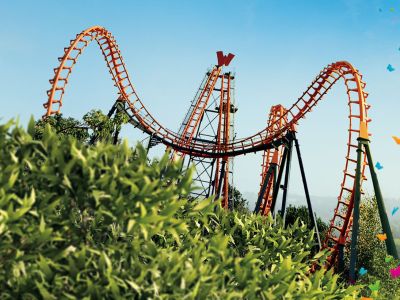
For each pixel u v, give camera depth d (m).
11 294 6.29
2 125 6.69
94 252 6.93
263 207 38.91
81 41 35.66
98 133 31.41
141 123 37.09
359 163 26.06
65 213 7.17
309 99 33.91
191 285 7.04
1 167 6.59
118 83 36.88
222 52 50.09
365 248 27.27
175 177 7.89
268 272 9.52
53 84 33.28
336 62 32.72
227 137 44.53
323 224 49.78
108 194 7.02
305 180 31.02
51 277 6.46
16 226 6.31
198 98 47.09
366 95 29.75
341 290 10.16
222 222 11.87
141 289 6.67
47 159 6.91
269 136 34.62
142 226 6.97
